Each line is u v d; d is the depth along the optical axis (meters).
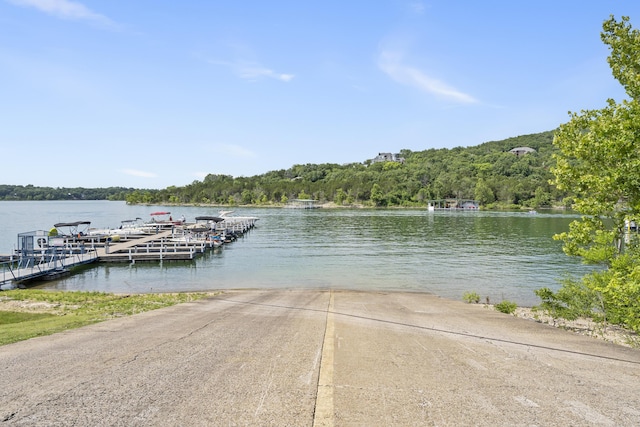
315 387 5.52
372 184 154.38
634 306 10.89
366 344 8.38
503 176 147.25
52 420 4.33
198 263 31.70
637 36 10.00
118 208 154.25
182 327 9.84
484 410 4.88
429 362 7.04
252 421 4.36
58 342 8.00
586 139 10.25
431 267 29.36
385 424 4.39
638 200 9.56
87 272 28.06
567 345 8.88
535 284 23.55
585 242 11.48
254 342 8.23
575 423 4.56
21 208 152.75
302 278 25.62
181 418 4.41
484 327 11.09
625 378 6.37
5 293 17.75
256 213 111.69
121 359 6.74
